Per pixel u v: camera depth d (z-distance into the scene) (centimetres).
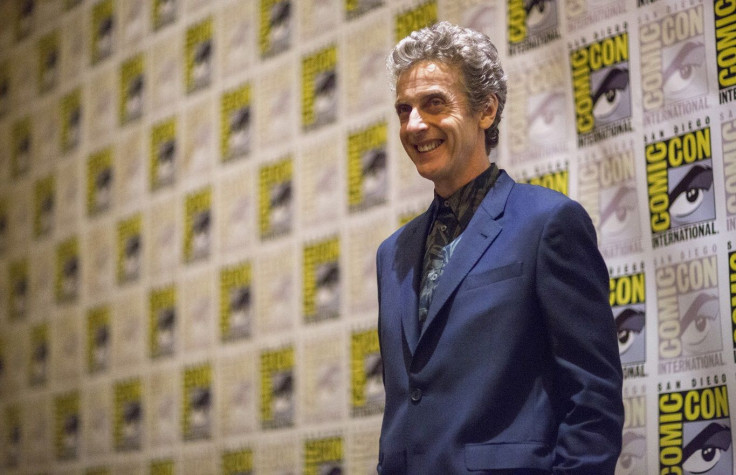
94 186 563
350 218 414
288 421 426
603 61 320
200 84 504
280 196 450
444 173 223
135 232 530
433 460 201
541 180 333
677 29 300
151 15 543
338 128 426
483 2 365
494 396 200
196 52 510
